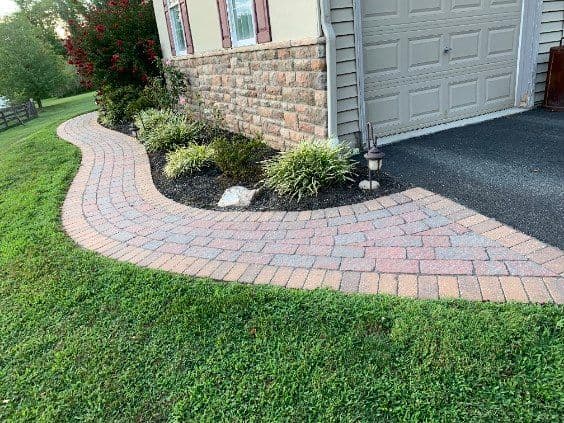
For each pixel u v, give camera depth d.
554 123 4.96
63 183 5.22
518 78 5.65
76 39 10.55
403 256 2.56
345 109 4.44
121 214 4.03
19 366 2.19
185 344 2.14
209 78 6.88
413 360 1.83
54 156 6.82
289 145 5.07
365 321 2.06
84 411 1.87
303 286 2.42
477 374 1.71
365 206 3.35
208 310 2.32
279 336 2.08
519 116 5.41
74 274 2.95
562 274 2.19
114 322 2.40
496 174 3.60
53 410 1.90
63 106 22.05
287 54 4.63
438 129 5.12
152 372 2.02
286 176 3.80
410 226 2.92
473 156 4.11
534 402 1.58
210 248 3.06
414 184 3.62
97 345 2.24
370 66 4.62
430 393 1.68
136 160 6.04
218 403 1.80
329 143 4.06
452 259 2.46
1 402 1.99
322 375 1.84
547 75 5.60
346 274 2.47
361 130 4.61
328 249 2.79
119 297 2.60
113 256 3.16
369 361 1.86
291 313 2.21
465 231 2.75
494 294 2.11
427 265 2.44
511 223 2.76
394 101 4.91
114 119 9.34
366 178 3.86
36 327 2.47
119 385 1.97
